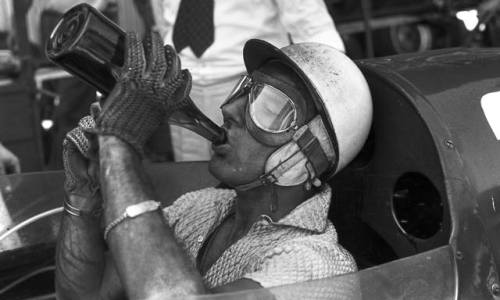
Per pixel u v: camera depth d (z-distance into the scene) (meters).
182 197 2.25
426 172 2.01
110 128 1.75
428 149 2.00
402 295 1.80
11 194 2.45
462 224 1.89
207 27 3.32
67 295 2.03
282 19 3.28
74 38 1.75
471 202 1.91
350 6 5.20
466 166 1.94
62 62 1.79
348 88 2.01
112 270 2.16
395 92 2.07
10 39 4.32
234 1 3.30
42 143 4.45
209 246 2.15
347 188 2.25
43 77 4.27
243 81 2.06
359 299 1.75
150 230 1.74
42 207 2.45
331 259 1.93
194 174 2.49
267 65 2.06
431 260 1.83
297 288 1.70
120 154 1.76
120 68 1.78
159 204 1.78
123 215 1.74
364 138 2.06
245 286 1.82
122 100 1.74
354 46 5.12
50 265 2.46
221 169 2.05
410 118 2.04
